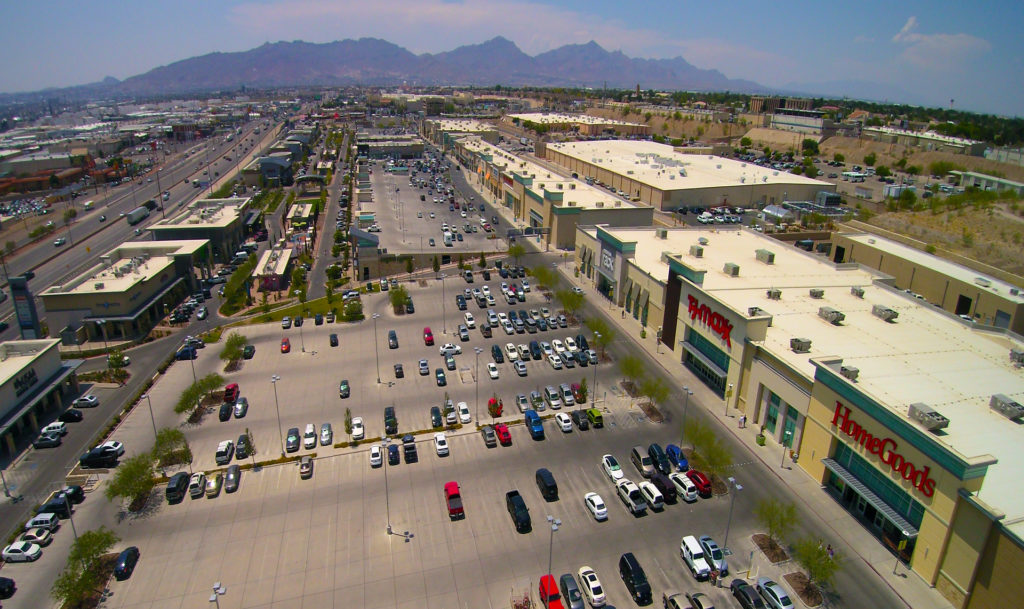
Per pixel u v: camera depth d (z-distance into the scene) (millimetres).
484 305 98312
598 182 193000
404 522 50719
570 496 53875
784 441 59938
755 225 139375
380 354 82312
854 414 50000
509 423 65312
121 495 51062
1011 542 37344
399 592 43656
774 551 47125
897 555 46438
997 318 78250
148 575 45250
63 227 154750
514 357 79250
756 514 51344
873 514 49562
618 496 53906
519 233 130625
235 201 145500
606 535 49188
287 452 60281
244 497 53938
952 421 47844
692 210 162500
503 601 42938
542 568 45844
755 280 80250
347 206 174375
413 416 66750
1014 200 130750
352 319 93750
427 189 196750
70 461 59906
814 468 55562
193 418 66625
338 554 47250
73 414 66688
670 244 100250
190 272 106438
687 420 63250
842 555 46469
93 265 123125
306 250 130250
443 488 55031
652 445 58938
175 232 121188
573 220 129125
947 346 61594
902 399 50719
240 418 66812
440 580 44719
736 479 55594
